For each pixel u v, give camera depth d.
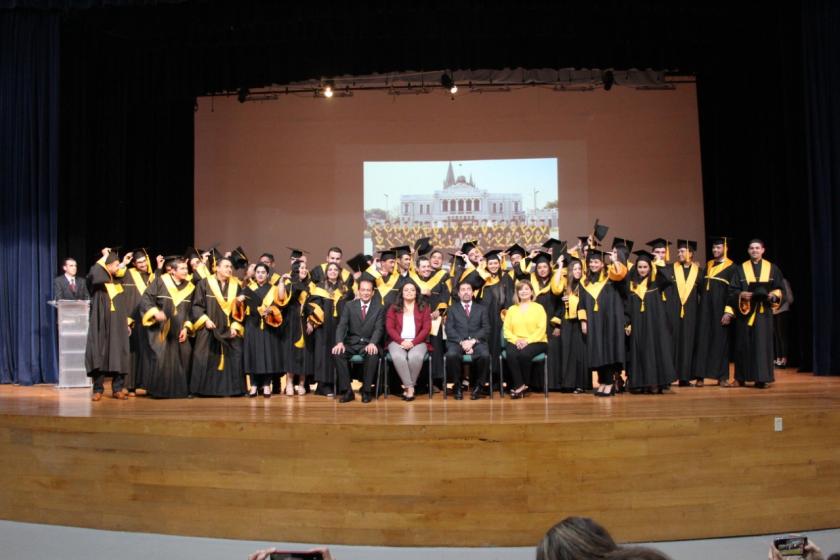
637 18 9.63
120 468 5.36
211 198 12.53
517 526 4.98
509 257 8.34
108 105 10.57
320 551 2.46
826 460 5.28
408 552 4.86
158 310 7.01
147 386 7.16
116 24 9.64
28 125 9.16
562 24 9.52
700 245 12.02
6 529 5.35
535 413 5.57
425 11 9.09
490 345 7.38
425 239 7.70
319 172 12.45
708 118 11.77
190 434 5.25
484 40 10.13
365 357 6.64
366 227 12.34
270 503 5.12
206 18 9.36
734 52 10.38
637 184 12.13
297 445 5.10
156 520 5.28
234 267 7.57
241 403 6.53
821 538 5.05
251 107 12.55
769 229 10.44
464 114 12.32
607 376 6.99
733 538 5.11
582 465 5.03
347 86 11.98
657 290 7.03
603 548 2.09
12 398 7.10
